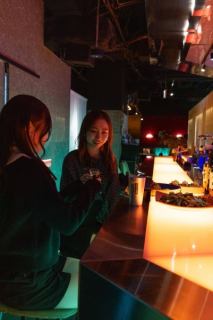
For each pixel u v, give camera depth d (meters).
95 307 1.08
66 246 2.21
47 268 1.38
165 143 13.91
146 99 13.56
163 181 3.24
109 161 2.46
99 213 2.26
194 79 10.45
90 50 4.72
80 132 2.46
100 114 2.42
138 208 1.92
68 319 1.77
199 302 0.91
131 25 6.29
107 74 7.96
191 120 9.45
